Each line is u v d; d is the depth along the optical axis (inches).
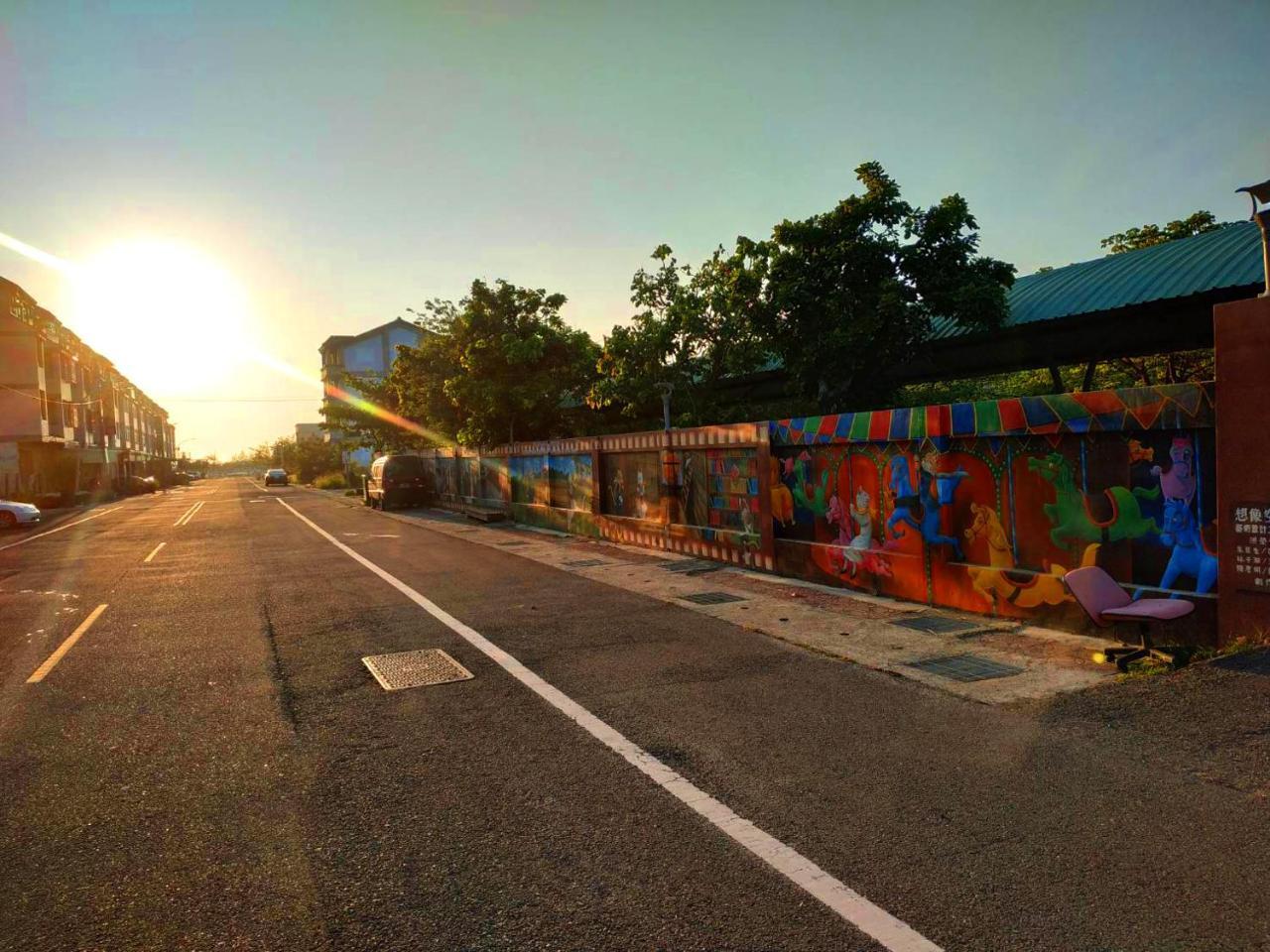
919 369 645.9
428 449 1258.6
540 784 170.1
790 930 114.6
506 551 600.7
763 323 622.2
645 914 119.8
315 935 117.1
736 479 482.3
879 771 171.5
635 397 722.2
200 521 1016.2
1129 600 241.3
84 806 165.0
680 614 347.6
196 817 158.7
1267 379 224.1
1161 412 256.2
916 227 572.1
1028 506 306.2
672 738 195.9
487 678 253.0
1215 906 116.3
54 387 1787.6
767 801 158.2
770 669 255.8
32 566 587.2
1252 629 229.3
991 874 128.0
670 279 714.2
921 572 351.9
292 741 201.2
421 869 135.9
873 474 378.3
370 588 439.5
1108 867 128.5
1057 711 202.2
